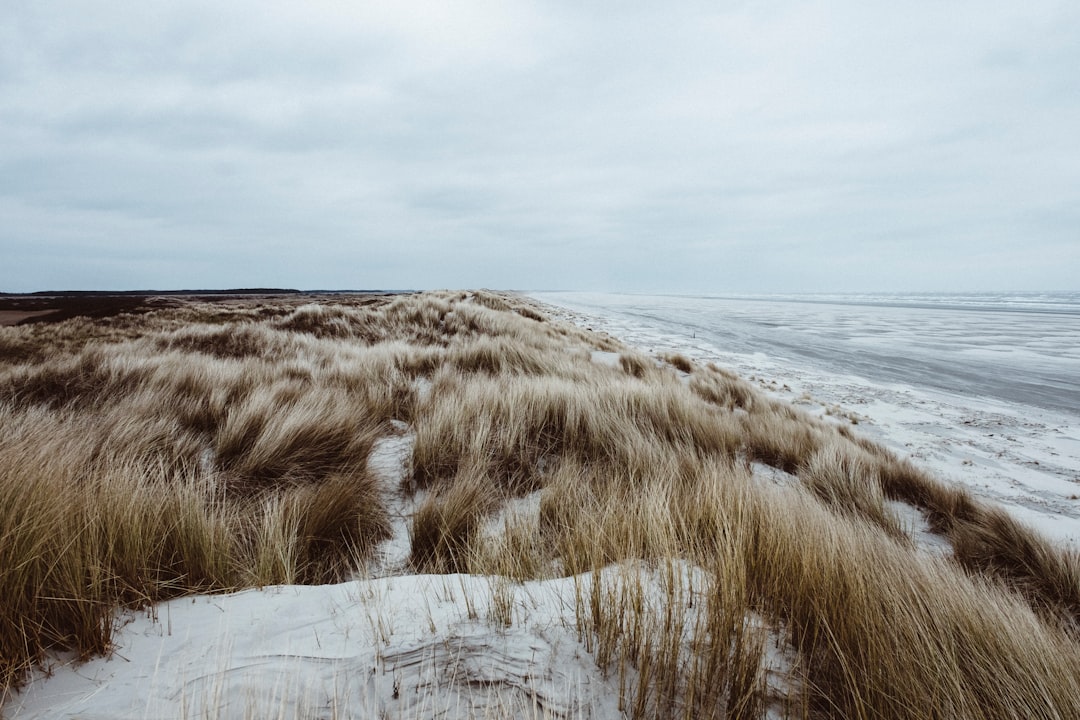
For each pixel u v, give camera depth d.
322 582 2.15
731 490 2.59
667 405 5.28
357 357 7.75
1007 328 32.47
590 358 10.86
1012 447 8.11
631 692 1.28
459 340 10.66
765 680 1.26
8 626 1.25
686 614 1.57
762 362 16.97
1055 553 3.04
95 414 3.89
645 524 2.15
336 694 1.20
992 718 1.31
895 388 13.23
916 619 1.53
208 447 3.52
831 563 1.70
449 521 2.58
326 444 3.49
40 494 1.76
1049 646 1.58
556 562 2.21
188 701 1.19
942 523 3.96
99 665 1.31
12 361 7.79
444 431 3.79
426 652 1.38
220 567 1.86
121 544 1.67
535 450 3.90
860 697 1.28
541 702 1.24
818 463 4.45
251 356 7.52
